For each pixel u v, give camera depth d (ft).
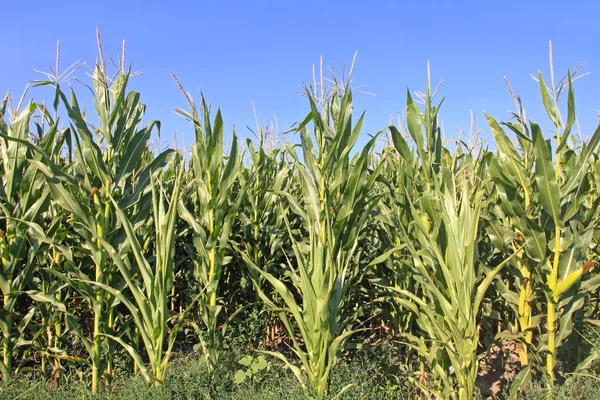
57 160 16.97
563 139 14.12
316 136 15.78
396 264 17.12
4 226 16.58
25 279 15.20
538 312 16.83
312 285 13.89
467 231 12.79
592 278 14.15
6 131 15.58
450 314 12.73
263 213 20.24
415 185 16.07
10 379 14.61
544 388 14.12
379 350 16.47
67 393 14.49
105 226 14.88
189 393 14.06
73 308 17.19
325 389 13.75
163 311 13.98
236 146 16.24
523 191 16.22
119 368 16.16
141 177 15.84
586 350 15.61
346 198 14.71
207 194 16.57
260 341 19.11
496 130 15.53
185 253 21.25
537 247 14.21
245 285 19.11
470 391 12.69
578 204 13.98
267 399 14.02
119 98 15.02
